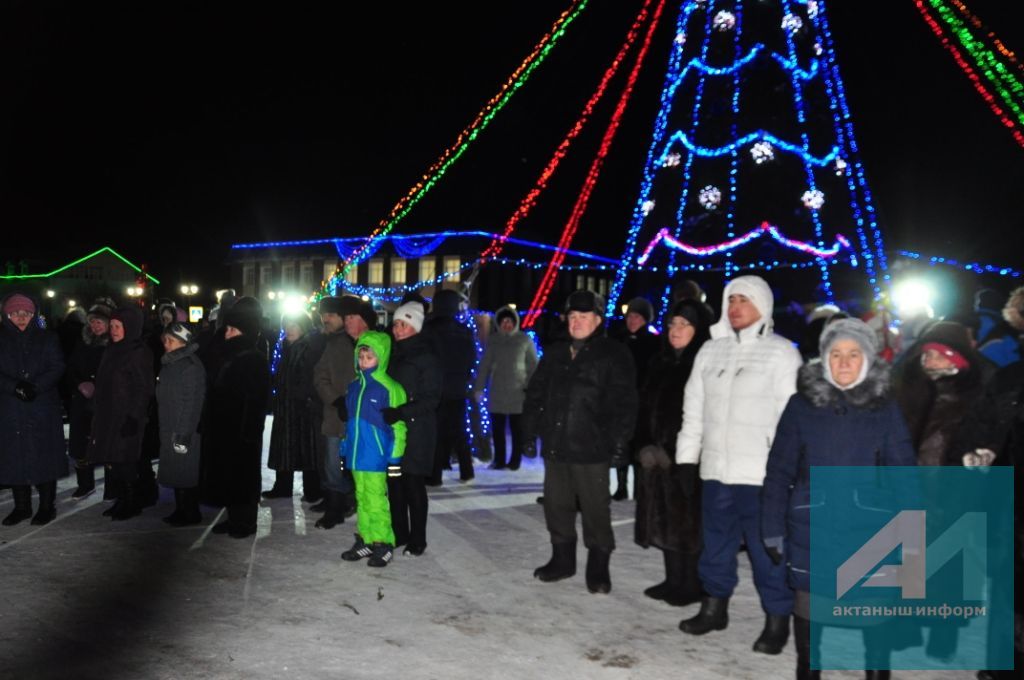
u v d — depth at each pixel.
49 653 4.16
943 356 4.48
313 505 7.92
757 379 4.39
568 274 36.56
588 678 3.96
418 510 6.11
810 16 15.05
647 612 4.95
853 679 4.07
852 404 3.55
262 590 5.23
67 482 9.09
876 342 3.60
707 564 4.59
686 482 4.75
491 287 32.88
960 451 4.25
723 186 15.06
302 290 36.59
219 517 7.35
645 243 15.94
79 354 8.27
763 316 4.50
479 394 10.51
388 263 34.53
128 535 6.64
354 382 6.00
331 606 4.94
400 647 4.30
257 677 3.89
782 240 14.71
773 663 4.19
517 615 4.84
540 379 5.59
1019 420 3.74
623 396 5.23
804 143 14.80
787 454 3.70
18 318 6.83
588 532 5.34
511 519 7.40
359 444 5.84
